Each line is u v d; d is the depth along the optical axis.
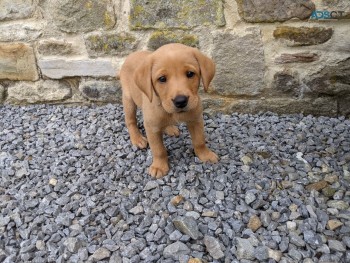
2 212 0.51
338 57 0.64
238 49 0.67
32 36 0.75
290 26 0.64
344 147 0.59
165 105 0.48
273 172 0.55
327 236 0.43
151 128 0.54
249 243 0.42
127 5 0.68
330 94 0.68
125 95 0.62
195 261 0.41
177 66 0.47
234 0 0.64
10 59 0.77
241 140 0.64
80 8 0.70
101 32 0.71
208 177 0.55
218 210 0.48
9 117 0.78
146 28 0.69
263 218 0.46
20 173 0.59
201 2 0.65
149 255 0.42
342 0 0.60
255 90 0.70
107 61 0.74
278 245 0.42
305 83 0.67
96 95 0.78
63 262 0.43
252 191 0.50
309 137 0.63
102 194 0.53
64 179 0.57
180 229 0.45
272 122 0.69
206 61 0.50
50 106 0.81
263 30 0.65
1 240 0.47
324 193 0.50
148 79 0.49
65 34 0.73
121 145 0.65
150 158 0.60
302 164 0.56
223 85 0.71
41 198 0.54
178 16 0.67
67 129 0.72
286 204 0.48
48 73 0.77
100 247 0.44
